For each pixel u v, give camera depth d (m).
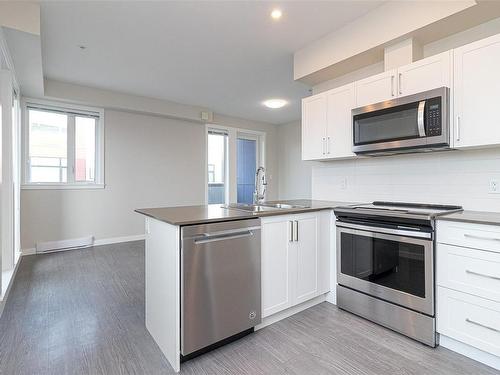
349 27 2.69
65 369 1.67
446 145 2.06
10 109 3.00
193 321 1.72
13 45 2.62
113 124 4.93
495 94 1.84
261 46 3.13
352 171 3.06
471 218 1.76
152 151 5.37
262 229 2.10
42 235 4.33
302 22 2.68
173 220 1.71
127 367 1.70
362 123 2.51
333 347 1.90
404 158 2.63
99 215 4.82
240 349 1.88
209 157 6.29
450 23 2.16
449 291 1.82
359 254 2.33
